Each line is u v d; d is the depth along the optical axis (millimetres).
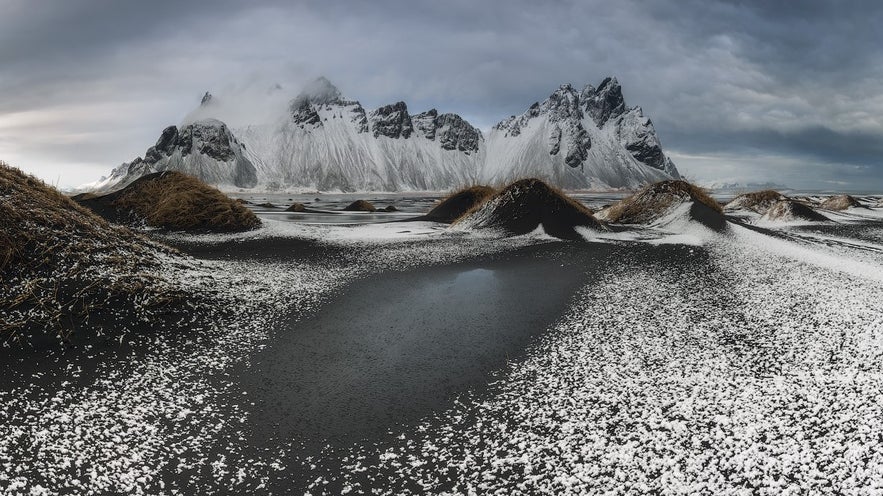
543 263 16594
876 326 9961
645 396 7375
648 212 31297
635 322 10492
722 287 13266
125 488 5297
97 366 7879
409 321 10750
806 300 11914
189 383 7684
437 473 5684
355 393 7539
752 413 6875
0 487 5176
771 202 43094
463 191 37562
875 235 27922
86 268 10672
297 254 18344
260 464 5801
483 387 7742
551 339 9633
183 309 10383
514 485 5480
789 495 5293
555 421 6746
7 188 12250
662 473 5656
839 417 6711
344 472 5688
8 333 8219
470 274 15102
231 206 25469
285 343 9422
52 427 6258
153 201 25203
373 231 25594
